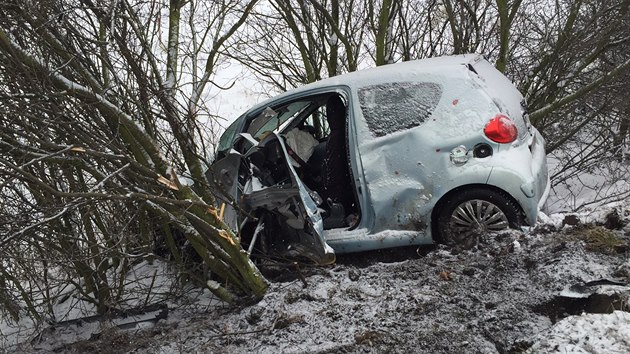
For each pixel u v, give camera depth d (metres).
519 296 4.40
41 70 4.31
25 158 4.38
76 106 4.45
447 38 8.63
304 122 6.64
